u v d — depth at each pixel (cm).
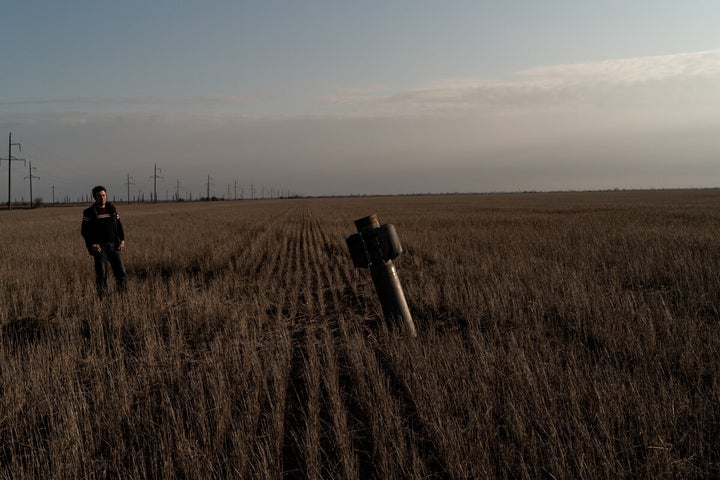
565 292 701
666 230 1606
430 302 731
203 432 315
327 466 299
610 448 276
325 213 4991
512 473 272
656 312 582
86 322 700
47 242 1769
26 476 283
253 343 539
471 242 1542
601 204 5275
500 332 566
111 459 308
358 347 491
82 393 393
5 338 629
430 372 400
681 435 302
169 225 2859
